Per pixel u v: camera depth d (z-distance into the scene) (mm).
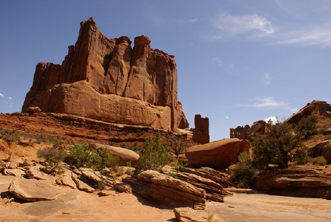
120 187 12430
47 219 7238
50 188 10703
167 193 11008
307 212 9531
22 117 45469
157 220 8281
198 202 10055
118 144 52188
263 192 19078
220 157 29641
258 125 45906
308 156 23609
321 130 33531
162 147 19625
